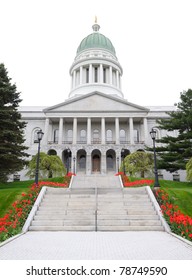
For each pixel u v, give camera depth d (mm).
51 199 14000
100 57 59875
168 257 5945
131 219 11562
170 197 14438
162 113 48750
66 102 46094
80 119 46031
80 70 60062
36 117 48312
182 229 9070
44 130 47750
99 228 10617
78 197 14461
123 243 7656
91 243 7660
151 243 7645
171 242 7801
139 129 48062
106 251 6543
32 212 11789
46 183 19109
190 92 29812
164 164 28938
